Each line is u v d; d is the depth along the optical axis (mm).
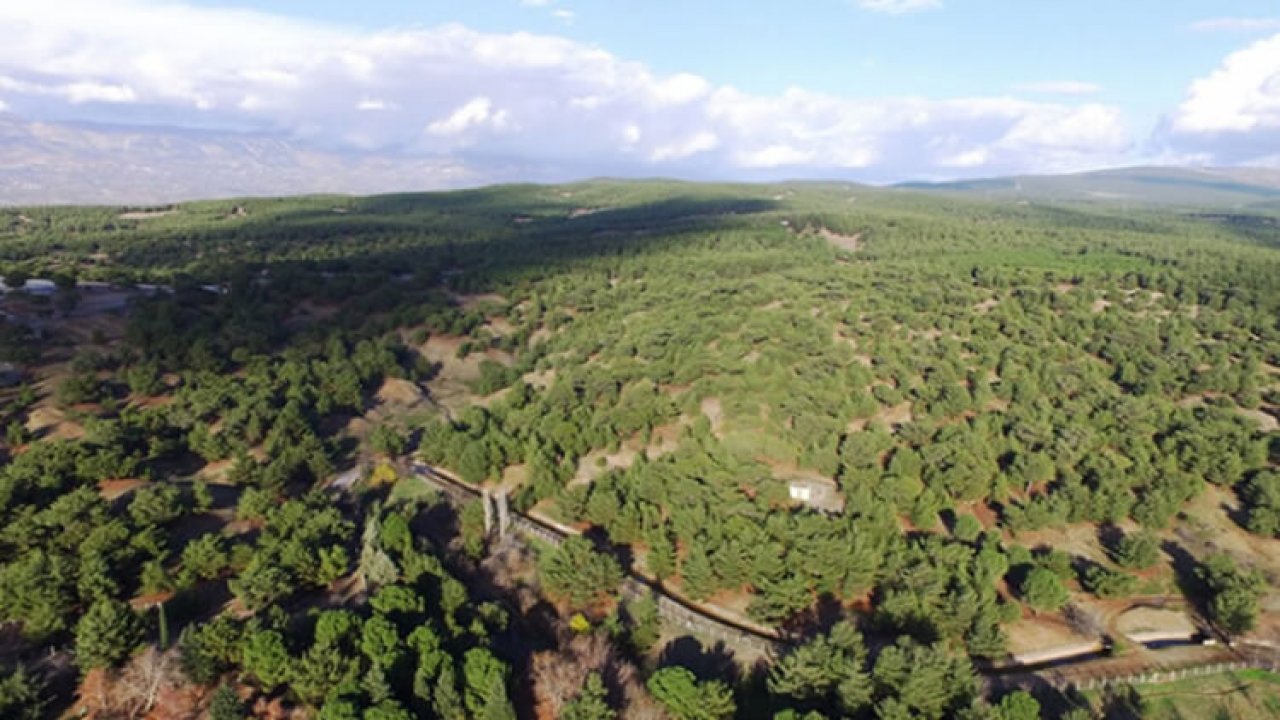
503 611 60562
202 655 49844
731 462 82938
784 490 78438
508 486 89375
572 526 79500
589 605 65500
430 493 88062
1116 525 77562
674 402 97062
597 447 92562
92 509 65188
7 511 65000
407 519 75188
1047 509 75688
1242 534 76312
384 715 44438
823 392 95500
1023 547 69875
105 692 48656
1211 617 64438
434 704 47750
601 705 47438
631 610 64188
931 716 47250
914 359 103812
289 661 49156
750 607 62188
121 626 50500
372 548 65875
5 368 95188
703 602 66000
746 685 55219
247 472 82250
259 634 49469
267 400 97875
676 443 93312
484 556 73812
